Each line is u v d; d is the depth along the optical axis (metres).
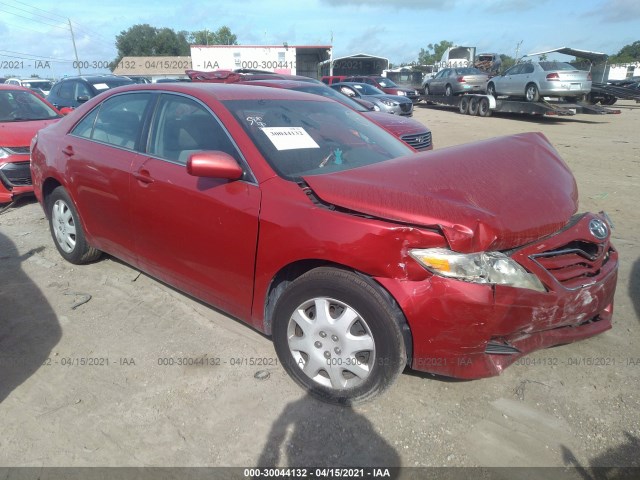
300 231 2.59
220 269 3.03
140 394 2.81
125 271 4.41
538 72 18.17
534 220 2.54
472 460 2.35
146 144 3.52
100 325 3.53
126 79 12.18
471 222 2.29
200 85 3.58
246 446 2.44
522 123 18.00
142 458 2.38
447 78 23.89
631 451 2.39
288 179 2.81
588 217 2.88
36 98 7.76
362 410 2.66
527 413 2.64
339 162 3.20
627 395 2.76
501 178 2.76
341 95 9.13
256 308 2.92
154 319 3.60
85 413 2.67
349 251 2.43
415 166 2.81
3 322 3.58
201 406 2.71
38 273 4.39
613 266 2.92
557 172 3.05
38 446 2.45
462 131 15.52
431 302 2.32
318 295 2.61
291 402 2.73
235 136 3.02
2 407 2.72
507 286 2.35
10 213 6.25
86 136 4.09
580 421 2.58
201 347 3.25
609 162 9.78
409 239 2.33
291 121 3.37
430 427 2.55
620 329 3.42
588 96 19.06
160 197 3.28
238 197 2.86
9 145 6.20
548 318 2.52
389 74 33.69
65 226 4.42
